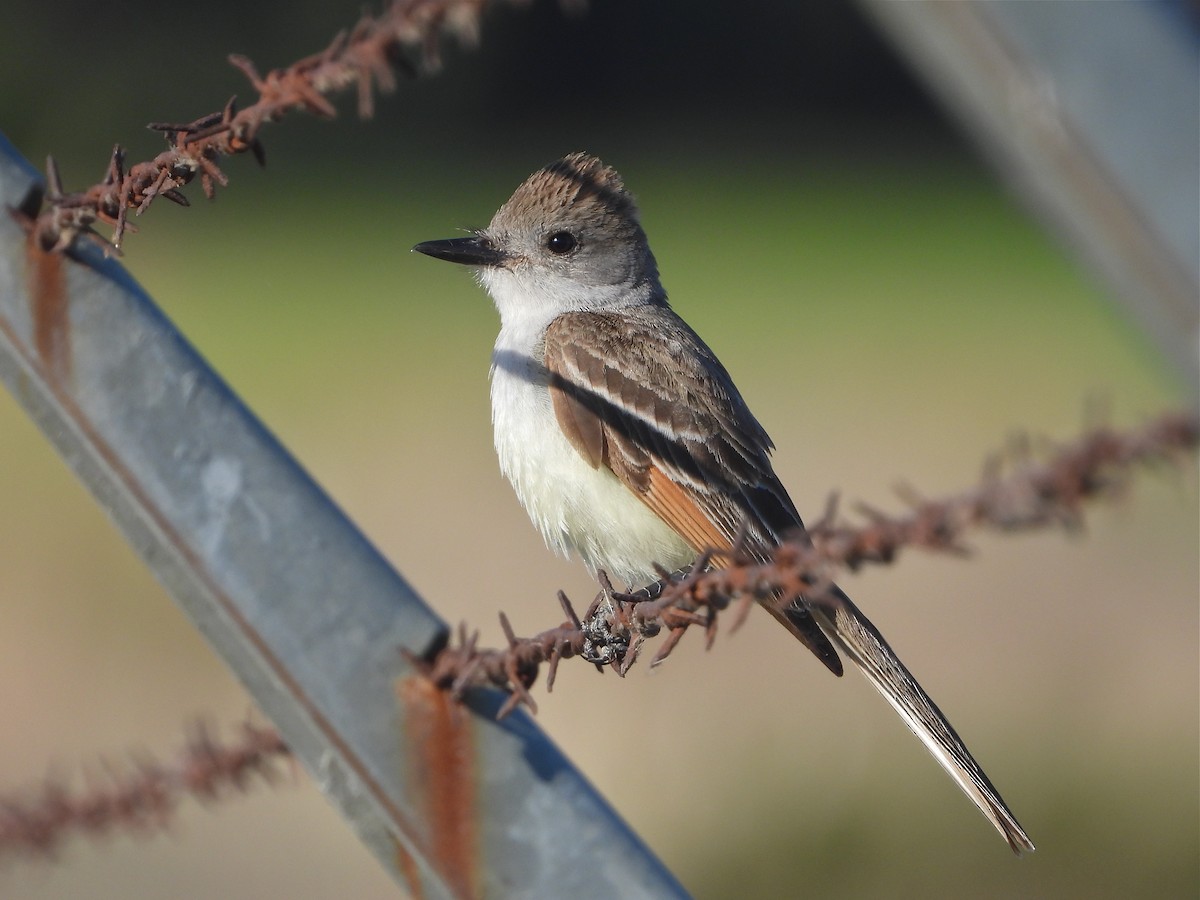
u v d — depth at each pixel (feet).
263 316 86.79
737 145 135.44
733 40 136.98
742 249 109.70
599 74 134.92
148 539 12.39
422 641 11.48
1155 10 7.79
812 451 68.49
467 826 11.28
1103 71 7.82
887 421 72.79
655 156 133.49
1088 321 91.66
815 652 22.98
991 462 8.64
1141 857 33.76
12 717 45.14
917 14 8.21
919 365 82.79
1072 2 7.84
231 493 12.07
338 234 105.19
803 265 106.01
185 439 12.30
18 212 13.08
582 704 41.63
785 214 119.03
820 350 85.66
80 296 12.83
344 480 60.95
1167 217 7.75
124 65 116.26
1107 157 7.86
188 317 86.28
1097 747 37.86
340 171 123.54
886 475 65.21
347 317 86.89
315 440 65.51
